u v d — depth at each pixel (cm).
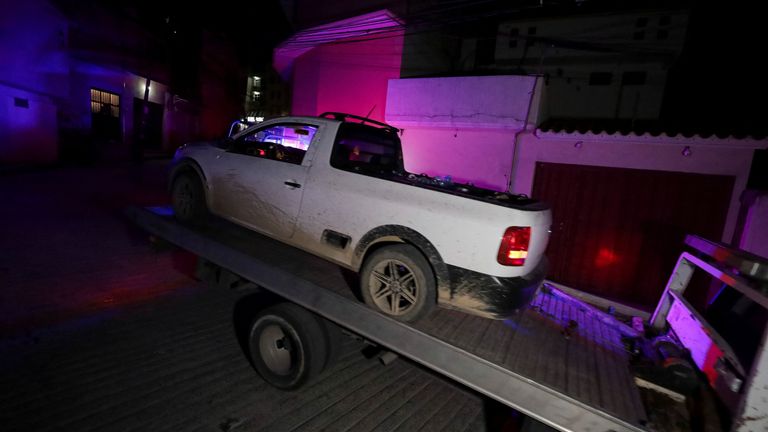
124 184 1236
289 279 326
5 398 279
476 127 827
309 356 309
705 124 746
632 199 711
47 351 343
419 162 912
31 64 1338
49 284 477
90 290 476
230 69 2569
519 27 1299
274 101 4991
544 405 235
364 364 393
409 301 299
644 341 336
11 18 1249
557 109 1279
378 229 315
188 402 304
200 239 406
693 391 258
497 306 279
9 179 1091
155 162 1845
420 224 297
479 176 849
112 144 1725
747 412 194
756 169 621
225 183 423
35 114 1348
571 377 257
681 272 362
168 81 2064
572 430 227
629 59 1198
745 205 600
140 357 354
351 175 339
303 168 368
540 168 787
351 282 341
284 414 306
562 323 349
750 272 221
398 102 893
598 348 310
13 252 566
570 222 763
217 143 459
